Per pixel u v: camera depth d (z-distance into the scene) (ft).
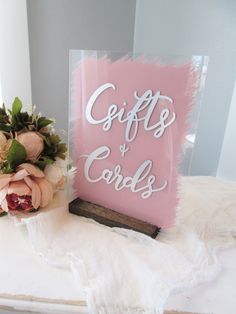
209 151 2.87
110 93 1.56
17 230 1.65
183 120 1.47
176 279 1.22
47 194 1.72
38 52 3.34
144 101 1.50
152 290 1.13
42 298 1.20
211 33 2.68
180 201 1.62
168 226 1.64
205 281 1.26
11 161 1.64
